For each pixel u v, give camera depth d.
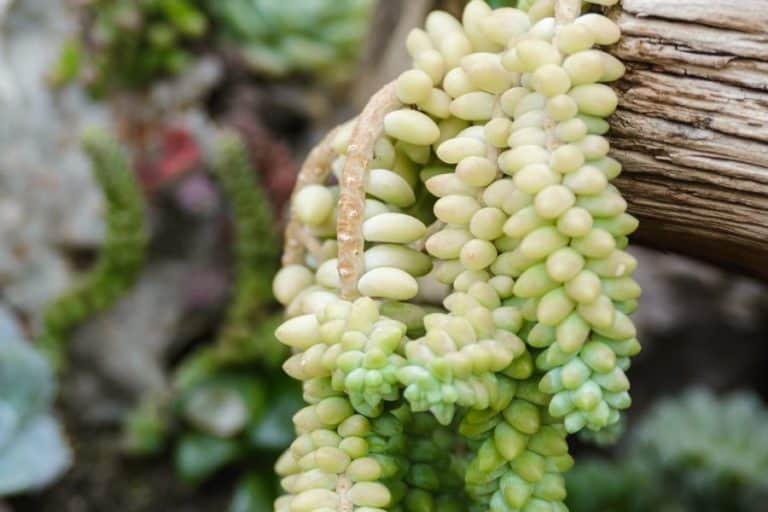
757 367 1.20
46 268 1.20
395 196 0.63
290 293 0.66
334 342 0.59
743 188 0.63
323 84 1.30
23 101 1.21
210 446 1.13
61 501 1.12
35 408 1.07
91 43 1.21
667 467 1.05
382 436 0.61
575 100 0.60
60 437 1.07
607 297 0.59
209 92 1.26
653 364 1.20
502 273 0.61
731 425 1.08
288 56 1.27
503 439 0.60
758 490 1.03
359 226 0.62
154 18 1.22
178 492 1.15
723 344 1.19
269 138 1.24
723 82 0.62
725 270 0.71
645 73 0.63
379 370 0.58
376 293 0.61
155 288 1.18
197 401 1.12
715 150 0.63
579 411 0.59
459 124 0.63
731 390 1.20
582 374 0.59
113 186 1.07
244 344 1.11
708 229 0.66
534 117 0.60
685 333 1.18
